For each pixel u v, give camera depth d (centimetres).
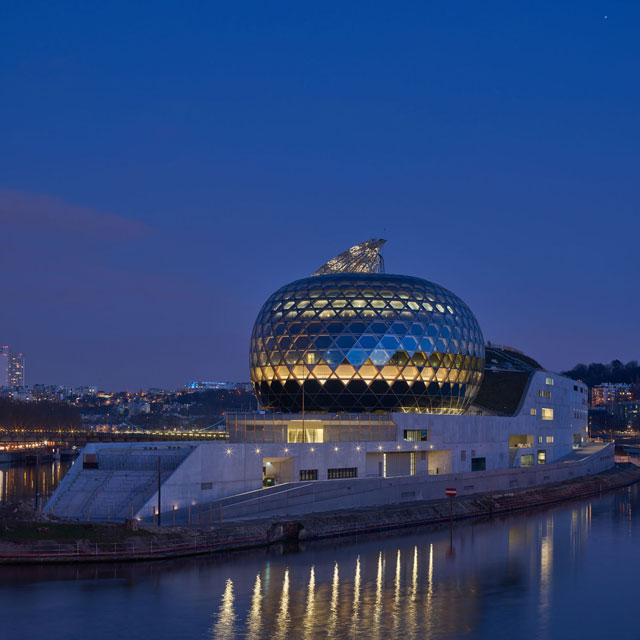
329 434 11656
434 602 6019
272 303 13412
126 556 7262
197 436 18875
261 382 13250
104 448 9962
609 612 5781
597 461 17188
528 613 5744
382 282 13000
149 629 5284
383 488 10594
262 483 9962
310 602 5984
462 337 13225
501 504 11512
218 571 6988
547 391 16500
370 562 7481
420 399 12644
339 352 12294
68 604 5841
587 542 8681
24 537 7144
